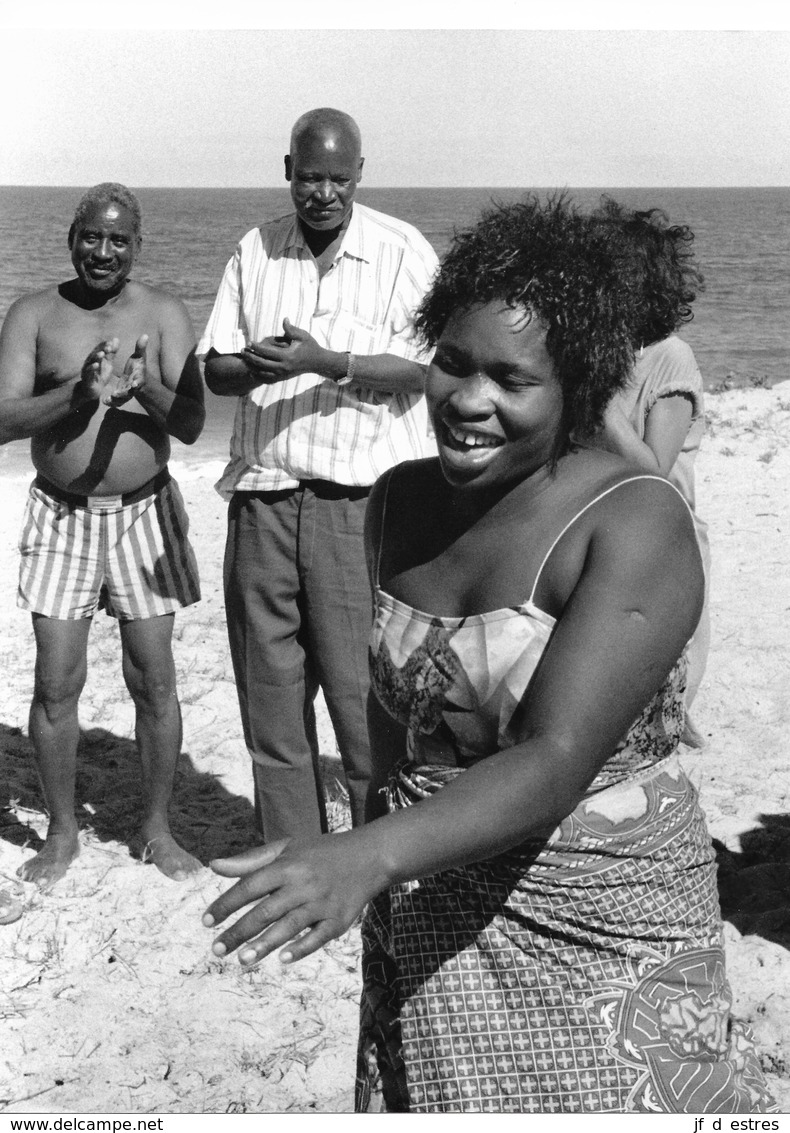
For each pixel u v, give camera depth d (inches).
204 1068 136.3
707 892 78.6
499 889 75.5
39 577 171.6
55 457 167.3
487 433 72.3
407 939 77.2
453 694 76.9
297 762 168.1
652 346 140.6
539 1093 75.0
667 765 77.7
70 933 161.8
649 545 72.2
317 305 158.2
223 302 163.9
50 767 176.6
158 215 3112.7
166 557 173.6
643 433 141.9
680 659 75.8
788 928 155.9
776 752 207.6
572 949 75.4
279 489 159.0
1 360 169.8
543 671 71.5
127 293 171.0
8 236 2151.8
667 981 75.9
